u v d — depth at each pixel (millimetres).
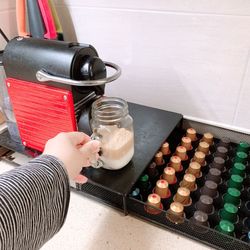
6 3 582
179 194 416
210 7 454
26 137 511
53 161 269
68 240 392
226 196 418
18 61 425
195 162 478
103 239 393
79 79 407
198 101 558
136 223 416
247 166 480
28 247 245
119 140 425
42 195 242
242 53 467
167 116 575
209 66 509
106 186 415
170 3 483
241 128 541
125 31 558
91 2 562
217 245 371
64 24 625
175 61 538
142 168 446
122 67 607
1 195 219
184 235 391
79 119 448
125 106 450
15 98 470
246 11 429
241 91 502
